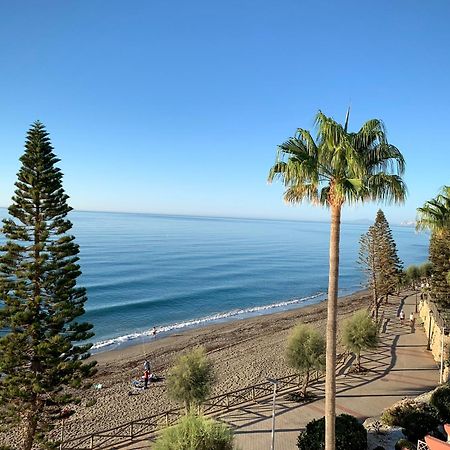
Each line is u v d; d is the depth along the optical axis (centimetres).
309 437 1386
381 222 3994
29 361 1471
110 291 5616
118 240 13238
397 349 3041
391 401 2070
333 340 1054
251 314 5050
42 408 1498
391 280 4075
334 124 970
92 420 2105
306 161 982
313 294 6675
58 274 1502
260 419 1861
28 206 1466
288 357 2167
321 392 2205
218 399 2216
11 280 1460
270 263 9862
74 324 1571
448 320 2844
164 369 2966
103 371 2928
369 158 1027
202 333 4047
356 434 1361
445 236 3028
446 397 1683
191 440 1087
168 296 5553
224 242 15238
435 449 1172
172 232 19050
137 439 1767
